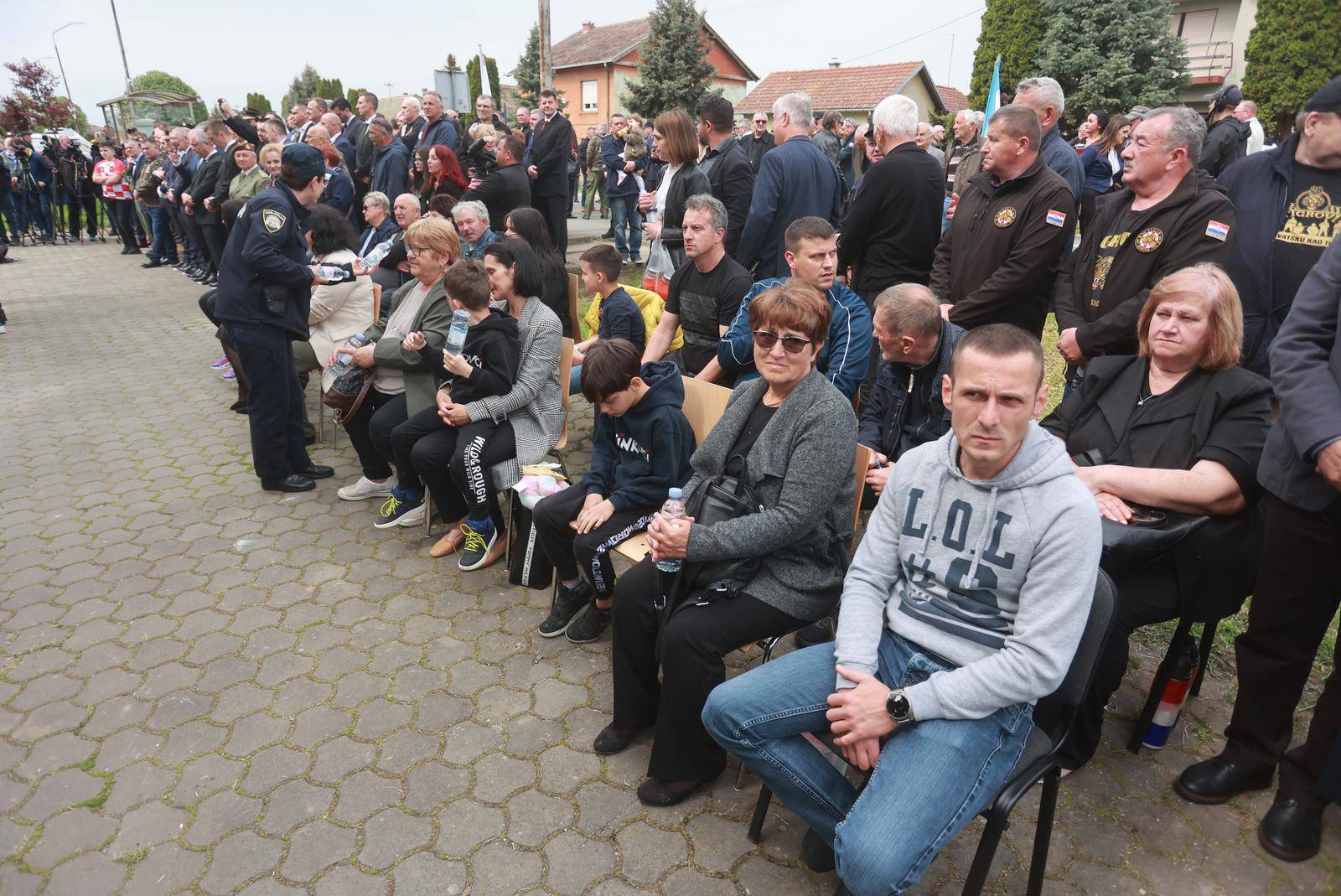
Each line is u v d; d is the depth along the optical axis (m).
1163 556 2.22
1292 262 3.36
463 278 3.36
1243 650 2.21
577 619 3.13
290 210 4.08
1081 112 22.59
